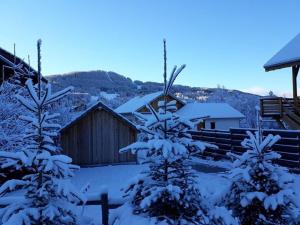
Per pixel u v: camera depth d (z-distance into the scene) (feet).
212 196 15.84
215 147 14.35
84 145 57.16
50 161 12.12
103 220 16.43
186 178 14.15
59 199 13.07
